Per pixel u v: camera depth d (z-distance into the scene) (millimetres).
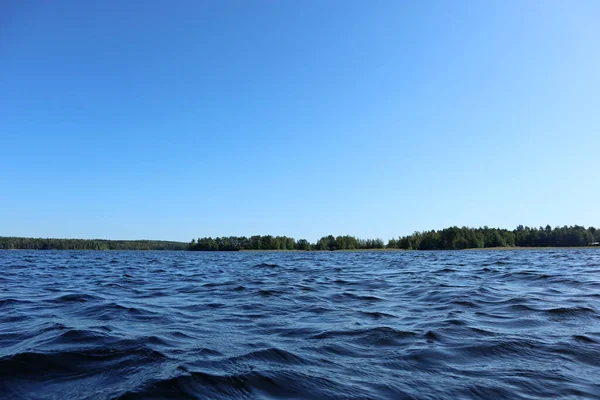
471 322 9852
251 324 10055
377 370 6410
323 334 8906
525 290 15930
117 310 11992
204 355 7164
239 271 31969
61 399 5211
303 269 34344
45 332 8859
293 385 5730
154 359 6895
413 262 46438
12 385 5703
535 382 5832
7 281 21984
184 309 12352
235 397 5293
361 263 46156
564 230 149125
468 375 6152
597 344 7691
